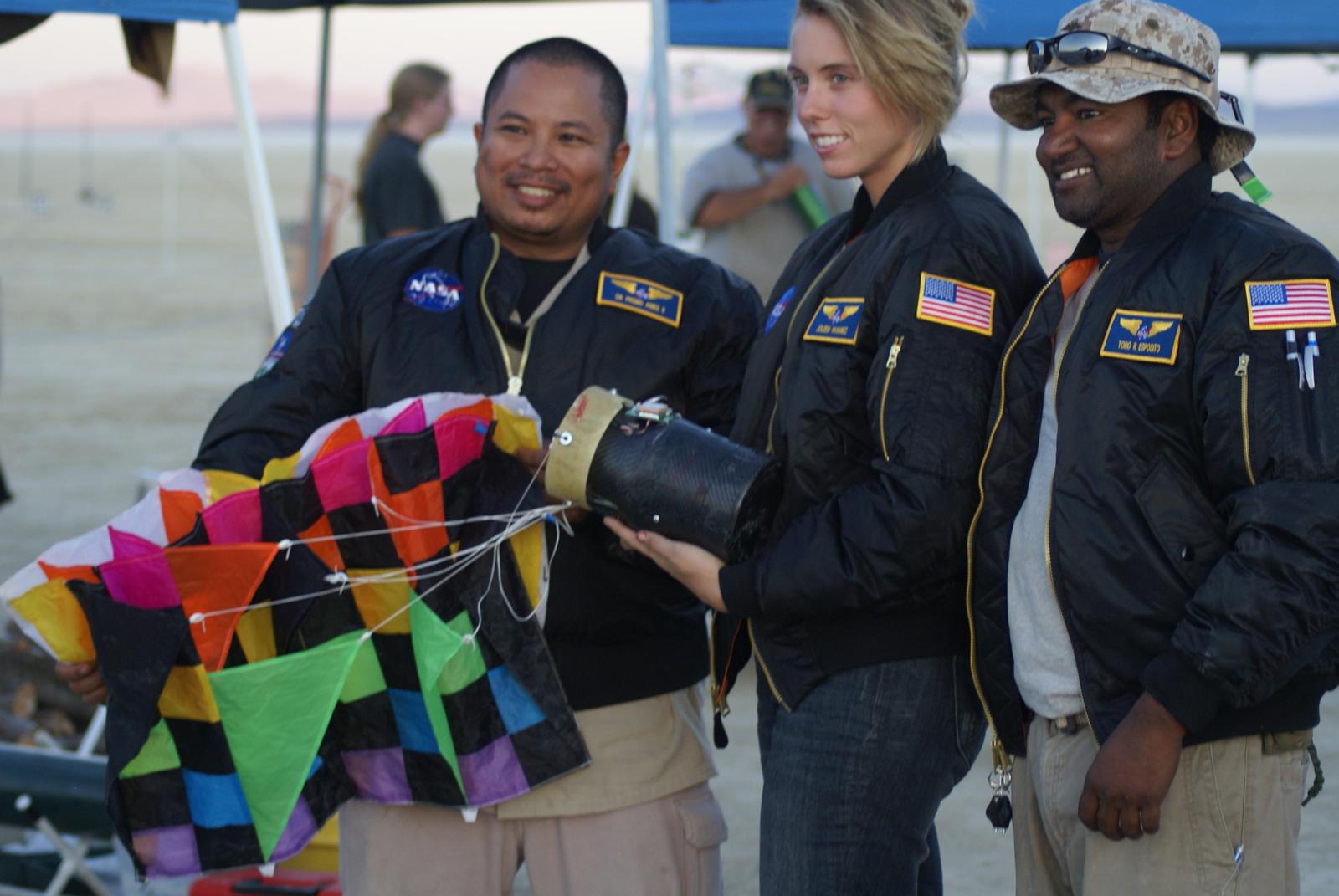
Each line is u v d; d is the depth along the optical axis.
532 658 2.74
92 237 42.06
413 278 2.99
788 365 2.71
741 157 7.22
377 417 2.72
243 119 4.66
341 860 2.98
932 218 2.61
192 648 2.62
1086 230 2.50
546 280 3.00
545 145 2.86
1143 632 2.32
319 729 2.67
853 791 2.64
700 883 2.91
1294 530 2.15
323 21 8.16
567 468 2.64
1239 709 2.30
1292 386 2.19
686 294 2.99
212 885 3.62
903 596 2.62
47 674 5.17
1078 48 2.39
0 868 4.01
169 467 11.18
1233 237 2.31
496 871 2.87
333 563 2.74
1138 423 2.32
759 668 2.79
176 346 19.45
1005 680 2.56
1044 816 2.54
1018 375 2.52
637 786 2.83
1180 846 2.33
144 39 4.79
